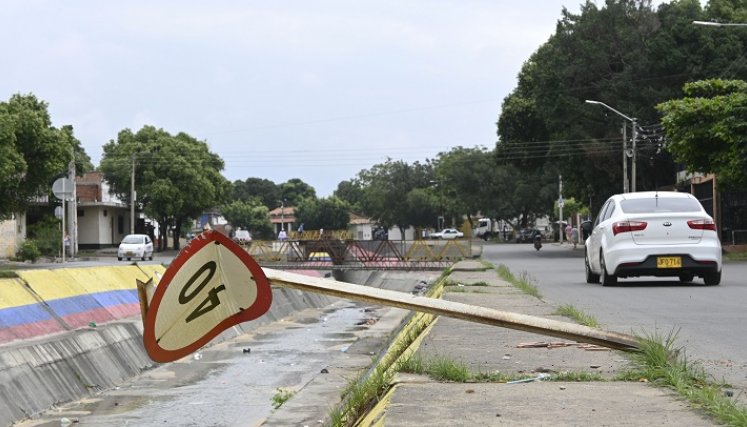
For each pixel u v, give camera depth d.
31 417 11.02
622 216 16.39
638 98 44.62
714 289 15.79
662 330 9.36
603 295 14.59
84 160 75.62
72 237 53.94
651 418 4.59
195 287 4.80
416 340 8.98
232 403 11.41
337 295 5.36
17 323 14.89
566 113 45.34
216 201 69.75
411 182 111.88
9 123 38.84
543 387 5.60
